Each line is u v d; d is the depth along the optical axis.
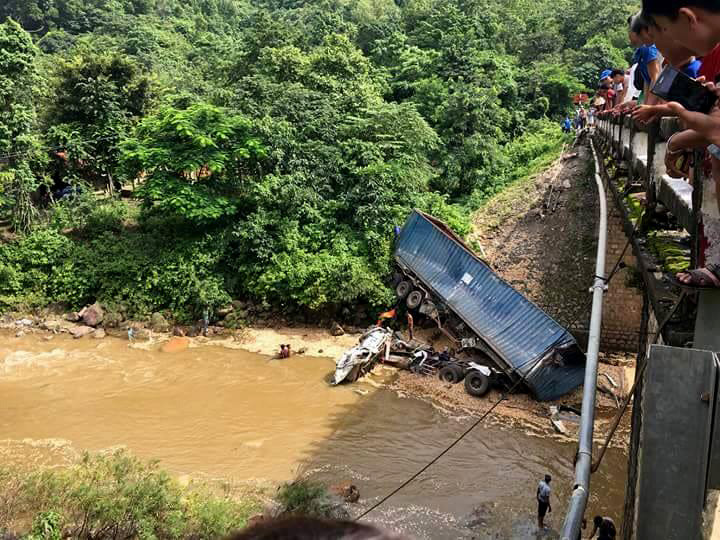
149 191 28.25
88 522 12.73
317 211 29.41
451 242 25.12
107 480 14.27
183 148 29.11
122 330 27.61
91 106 32.75
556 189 32.88
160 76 46.75
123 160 29.34
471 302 23.77
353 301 27.72
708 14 2.54
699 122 2.89
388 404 21.38
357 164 30.55
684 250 6.45
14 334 26.88
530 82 50.34
